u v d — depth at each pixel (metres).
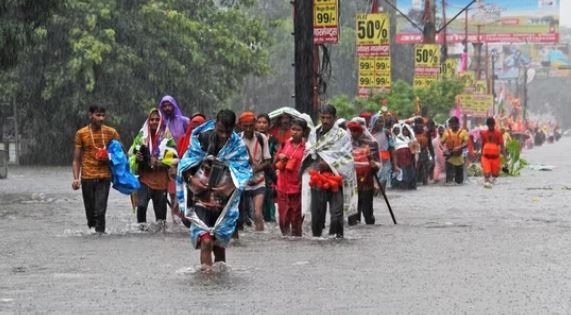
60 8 59.91
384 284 20.86
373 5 68.88
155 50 86.62
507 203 44.47
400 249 26.98
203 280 21.39
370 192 34.38
